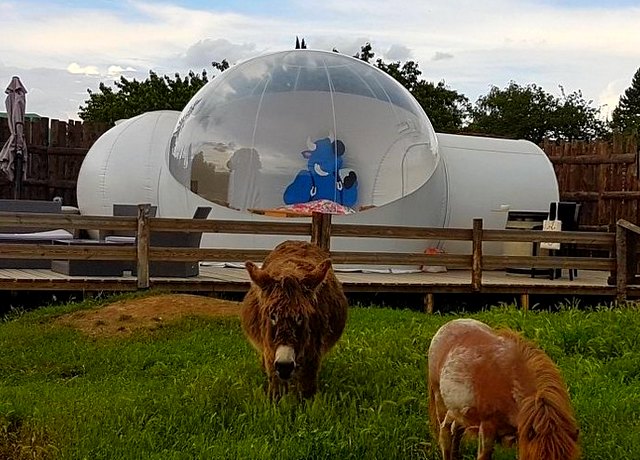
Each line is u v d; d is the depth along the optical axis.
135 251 12.02
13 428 6.38
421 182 15.68
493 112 50.66
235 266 16.19
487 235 13.33
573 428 4.45
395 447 5.75
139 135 18.59
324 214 12.62
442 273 16.56
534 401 4.49
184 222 12.17
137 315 10.59
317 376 6.80
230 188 14.95
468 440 5.73
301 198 14.68
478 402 4.84
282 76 15.62
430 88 41.97
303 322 6.08
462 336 5.25
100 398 7.05
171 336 9.76
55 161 20.34
